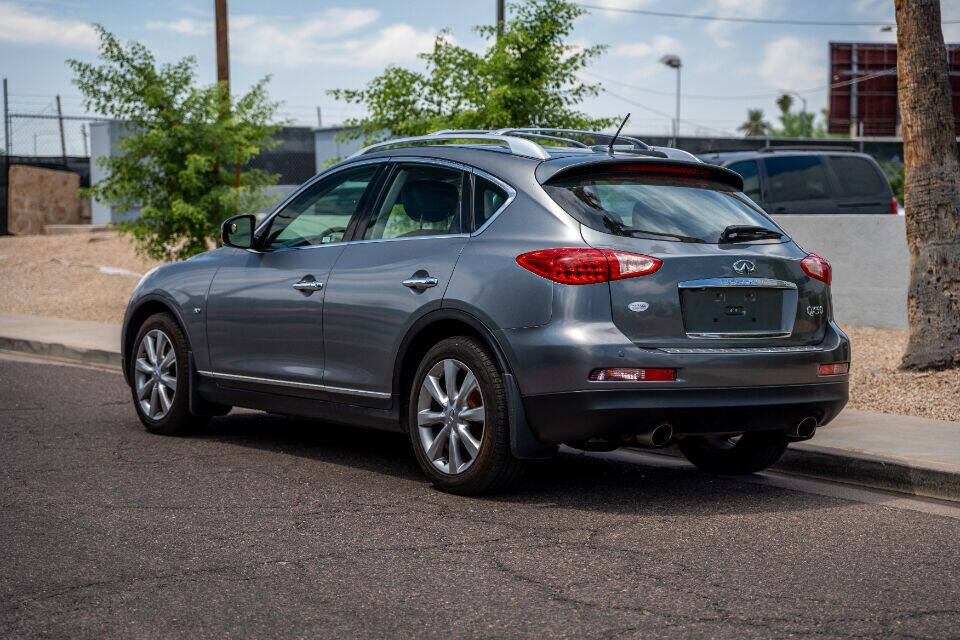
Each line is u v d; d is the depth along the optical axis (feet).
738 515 18.70
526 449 18.62
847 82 164.55
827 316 19.98
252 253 23.94
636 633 12.95
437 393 19.75
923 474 20.44
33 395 32.01
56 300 58.90
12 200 95.25
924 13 29.66
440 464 19.84
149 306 26.30
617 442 18.71
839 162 48.75
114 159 48.96
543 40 40.70
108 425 27.14
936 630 13.12
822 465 21.93
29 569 15.37
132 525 17.70
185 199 48.93
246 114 49.26
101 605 13.89
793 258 19.52
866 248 40.50
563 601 14.08
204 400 25.12
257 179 51.08
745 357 18.38
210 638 12.80
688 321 18.34
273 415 29.01
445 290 19.43
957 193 29.84
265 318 22.89
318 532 17.31
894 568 15.65
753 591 14.53
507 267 18.71
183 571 15.29
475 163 20.30
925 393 28.35
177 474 21.52
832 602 14.11
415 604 13.96
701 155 50.49
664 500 19.75
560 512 18.71
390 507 18.90
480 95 40.40
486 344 19.02
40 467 22.12
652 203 19.13
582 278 17.98
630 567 15.57
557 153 19.97
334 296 21.40
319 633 12.94
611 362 17.71
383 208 21.56
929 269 29.96
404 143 22.30
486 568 15.47
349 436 25.96
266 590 14.48
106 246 75.10
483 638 12.78
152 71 47.98
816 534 17.51
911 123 30.01
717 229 19.24
